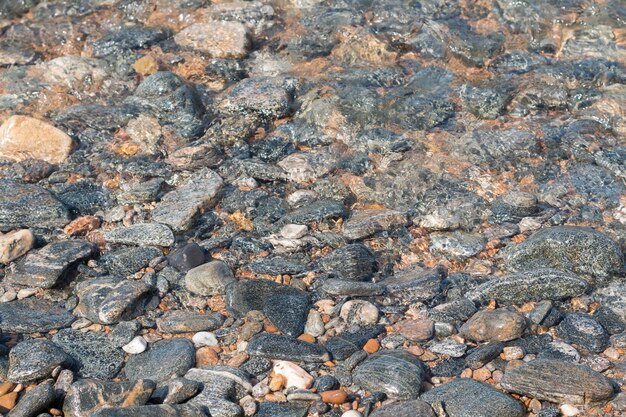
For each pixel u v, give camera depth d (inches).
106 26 432.5
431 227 304.7
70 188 329.7
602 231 301.0
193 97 368.2
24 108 378.6
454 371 245.3
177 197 318.7
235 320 266.2
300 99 371.6
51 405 233.0
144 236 299.0
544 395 231.0
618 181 322.7
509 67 390.3
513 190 320.8
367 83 379.2
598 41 401.4
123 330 261.7
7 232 307.7
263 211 314.7
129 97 374.3
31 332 263.9
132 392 231.5
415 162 335.9
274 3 438.0
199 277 279.4
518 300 271.1
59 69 396.2
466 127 354.0
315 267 288.4
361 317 263.7
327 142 348.8
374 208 316.5
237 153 344.2
